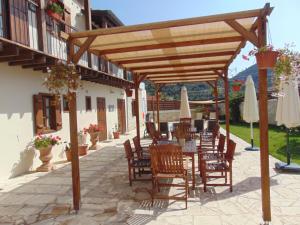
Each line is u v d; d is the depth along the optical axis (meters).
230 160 5.63
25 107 8.29
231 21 4.17
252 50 4.11
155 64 8.09
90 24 12.41
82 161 9.52
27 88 8.41
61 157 10.33
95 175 7.47
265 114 4.16
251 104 10.05
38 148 8.23
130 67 8.45
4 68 7.46
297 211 4.64
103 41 5.43
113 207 5.07
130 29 4.54
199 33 5.24
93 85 13.79
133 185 6.38
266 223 4.20
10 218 4.78
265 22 4.03
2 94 7.38
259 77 4.12
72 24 12.30
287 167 7.03
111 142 14.27
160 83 14.21
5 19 7.40
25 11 8.00
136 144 7.09
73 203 5.04
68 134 10.98
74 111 4.98
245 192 5.62
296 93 7.10
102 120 14.91
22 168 8.06
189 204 5.08
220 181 6.38
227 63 8.51
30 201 5.60
